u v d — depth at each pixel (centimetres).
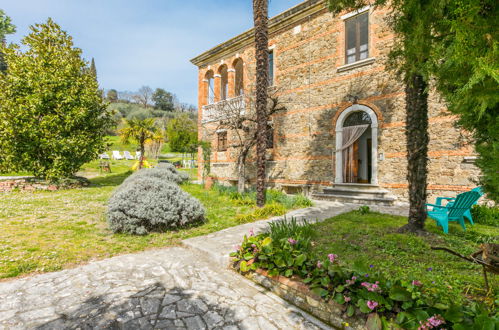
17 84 1095
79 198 920
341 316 231
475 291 254
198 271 345
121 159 3117
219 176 1527
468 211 538
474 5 195
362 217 620
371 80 928
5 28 1488
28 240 456
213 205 840
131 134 2086
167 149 4038
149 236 500
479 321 170
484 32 195
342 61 1009
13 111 1062
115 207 509
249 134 1310
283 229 441
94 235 499
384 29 898
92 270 337
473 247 389
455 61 204
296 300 269
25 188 1078
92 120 1258
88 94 1224
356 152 1010
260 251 328
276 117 1225
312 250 383
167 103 7288
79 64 1269
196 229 555
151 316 239
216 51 1512
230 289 299
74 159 1205
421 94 457
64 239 470
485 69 178
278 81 1225
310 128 1102
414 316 195
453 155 755
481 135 236
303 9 1098
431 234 451
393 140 873
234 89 1482
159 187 585
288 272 286
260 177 817
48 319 229
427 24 282
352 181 997
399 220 584
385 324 204
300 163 1133
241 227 562
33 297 266
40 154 1152
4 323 221
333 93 1031
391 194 873
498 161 204
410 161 471
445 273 300
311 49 1105
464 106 219
